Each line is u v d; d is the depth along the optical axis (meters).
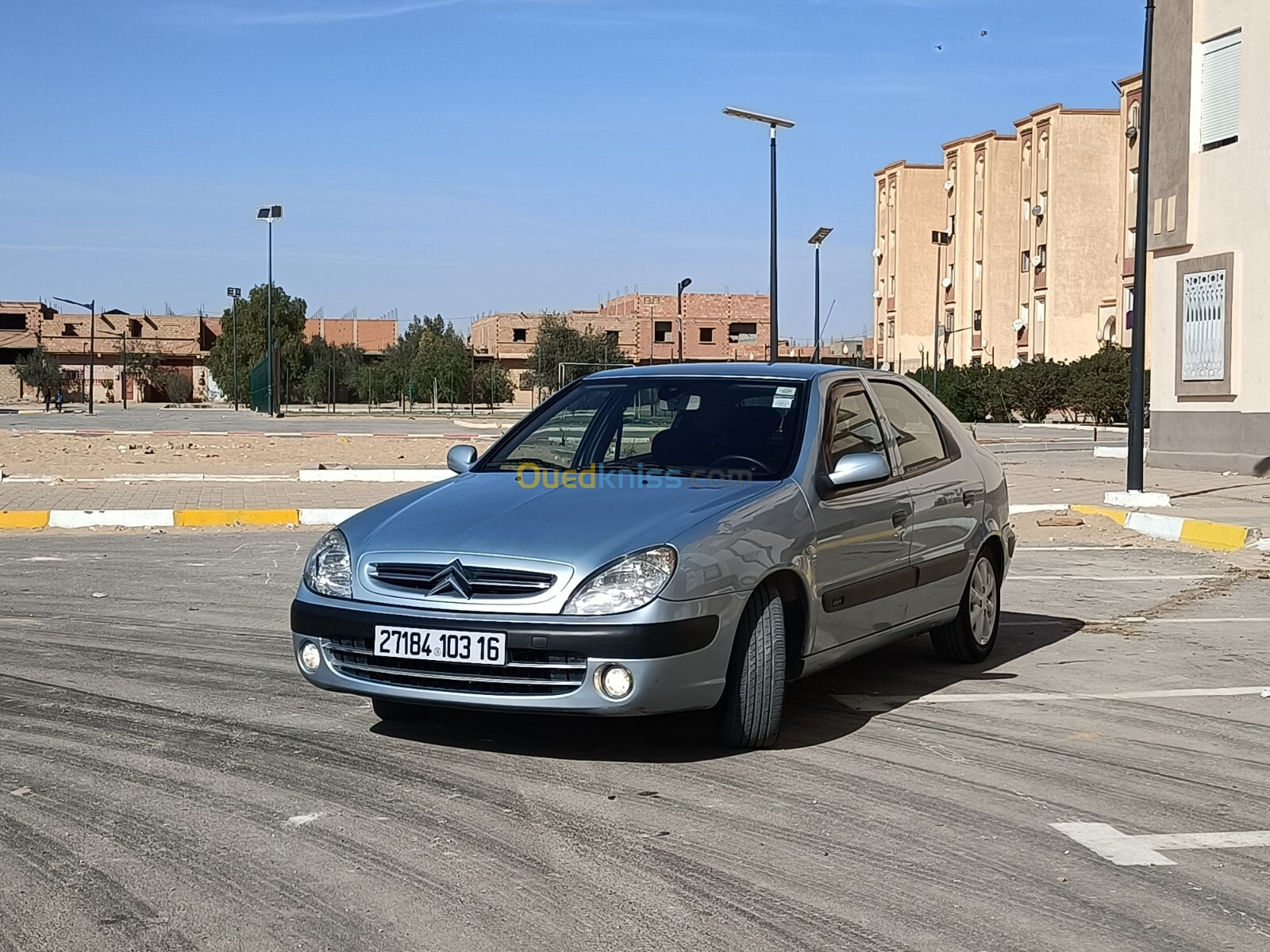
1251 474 21.78
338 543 5.70
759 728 5.61
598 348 96.31
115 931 3.75
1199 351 22.95
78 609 9.29
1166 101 23.47
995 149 67.38
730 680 5.54
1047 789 5.23
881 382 7.16
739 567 5.39
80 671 7.22
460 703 5.23
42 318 116.25
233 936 3.72
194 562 11.84
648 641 5.06
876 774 5.38
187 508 16.11
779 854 4.43
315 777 5.25
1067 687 7.09
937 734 6.05
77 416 57.91
